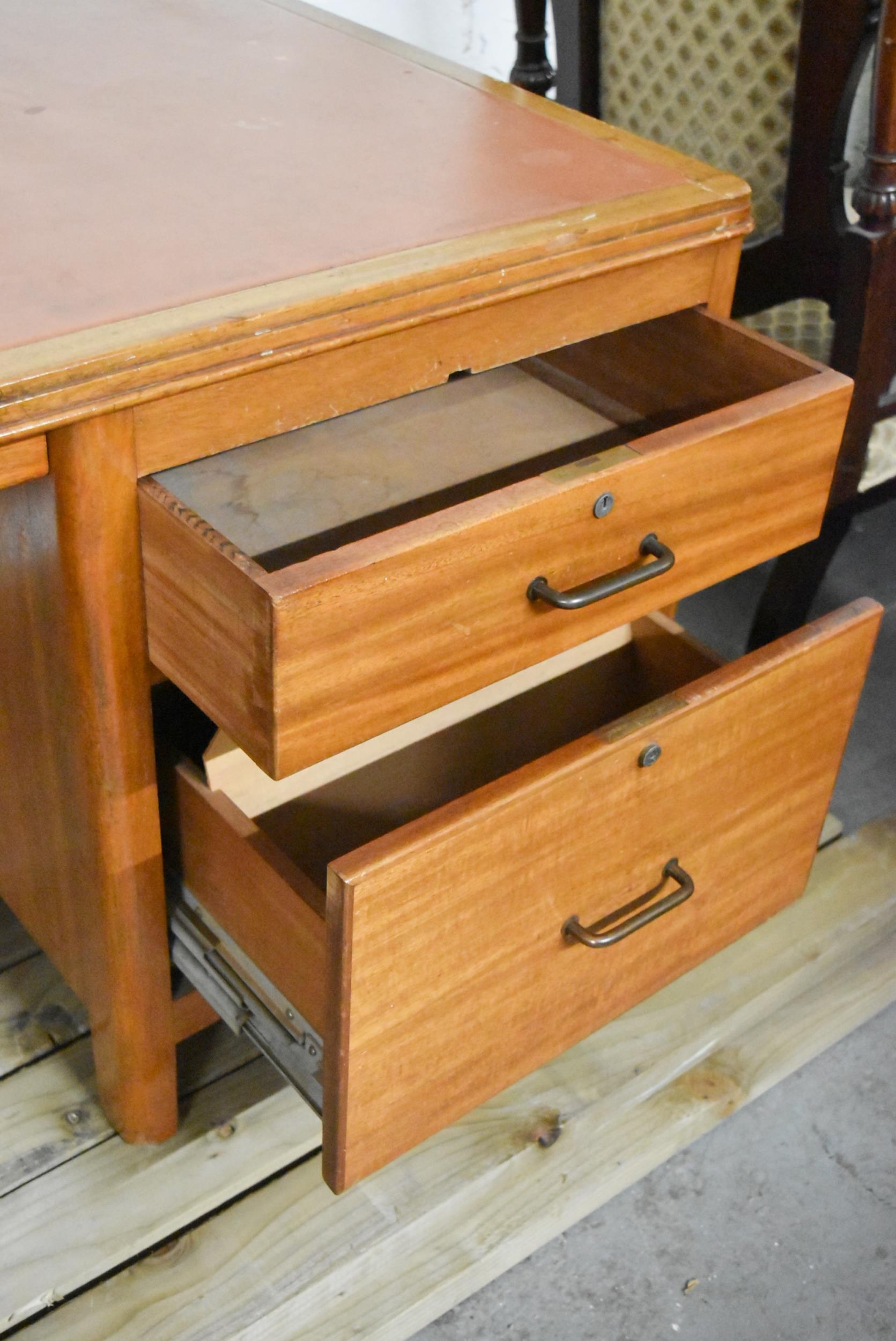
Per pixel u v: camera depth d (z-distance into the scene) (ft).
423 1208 3.15
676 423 3.24
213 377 2.29
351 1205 3.16
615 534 2.53
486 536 2.30
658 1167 3.54
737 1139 3.62
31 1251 3.00
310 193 2.76
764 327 4.66
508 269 2.59
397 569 2.20
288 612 2.08
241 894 2.72
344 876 2.20
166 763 2.80
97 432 2.22
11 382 2.07
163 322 2.25
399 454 3.05
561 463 3.06
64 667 2.53
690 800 2.85
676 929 3.12
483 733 3.50
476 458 3.06
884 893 3.98
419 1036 2.58
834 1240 3.40
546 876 2.60
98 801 2.65
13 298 2.29
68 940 3.12
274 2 3.95
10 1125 3.27
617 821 2.68
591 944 2.70
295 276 2.42
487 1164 3.25
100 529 2.33
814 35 3.84
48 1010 3.55
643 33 4.42
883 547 5.60
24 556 2.49
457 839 2.33
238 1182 3.17
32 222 2.56
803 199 4.16
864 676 3.08
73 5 3.80
